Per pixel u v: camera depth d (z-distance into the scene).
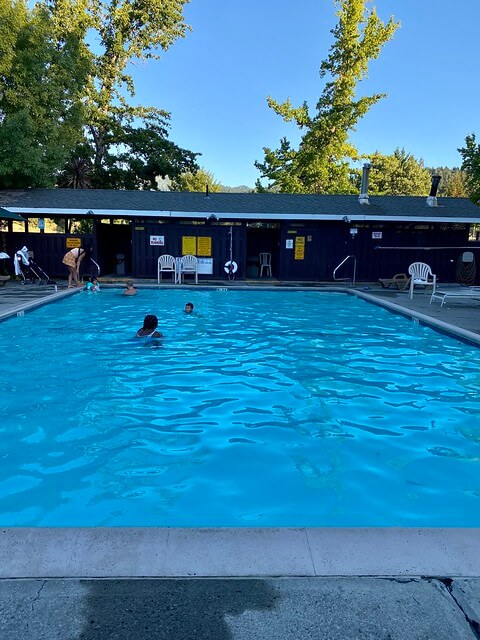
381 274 18.34
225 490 3.47
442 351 7.92
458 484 3.61
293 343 8.53
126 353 7.57
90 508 3.21
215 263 18.08
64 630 1.73
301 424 4.79
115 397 5.52
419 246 18.28
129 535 2.29
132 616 1.80
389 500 3.36
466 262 14.34
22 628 1.73
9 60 17.97
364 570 2.07
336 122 30.14
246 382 6.18
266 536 2.30
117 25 29.36
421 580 2.01
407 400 5.54
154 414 5.01
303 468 3.84
